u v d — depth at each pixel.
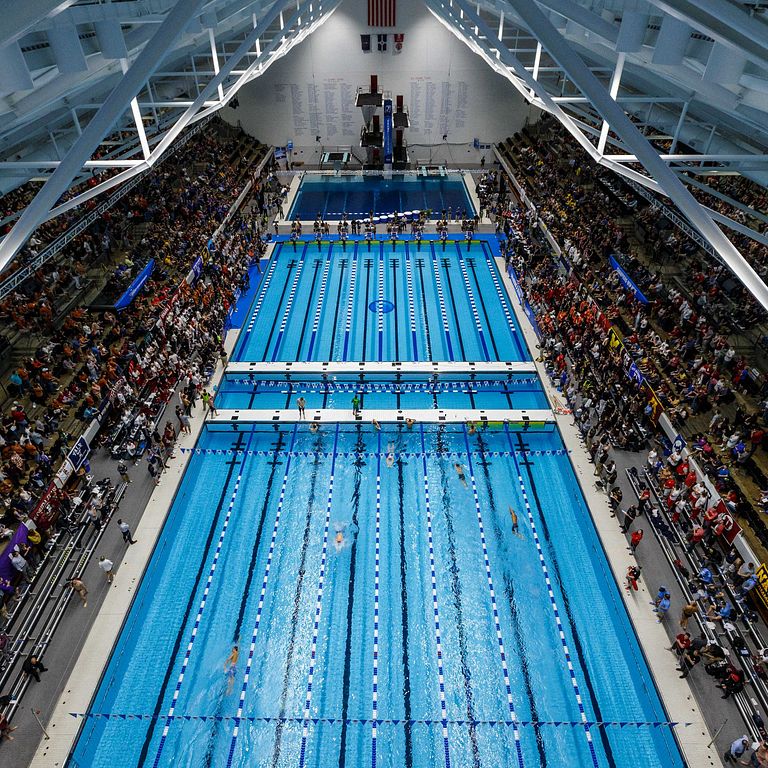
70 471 18.80
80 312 24.77
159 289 27.94
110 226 31.86
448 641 15.54
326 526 18.66
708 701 13.99
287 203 42.16
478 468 20.70
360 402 23.80
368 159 49.66
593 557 17.70
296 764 13.17
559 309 28.16
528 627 15.87
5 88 8.94
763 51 6.75
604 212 34.69
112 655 15.04
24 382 21.11
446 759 13.26
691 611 14.95
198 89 32.22
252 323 28.84
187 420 21.48
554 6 10.85
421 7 44.06
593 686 14.62
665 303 26.02
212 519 18.89
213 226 34.88
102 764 13.11
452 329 28.36
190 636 15.65
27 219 7.49
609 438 21.00
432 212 40.88
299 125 49.75
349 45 45.69
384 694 14.44
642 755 13.34
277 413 22.67
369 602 16.45
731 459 18.77
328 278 32.84
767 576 15.04
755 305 23.92
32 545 16.55
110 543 17.62
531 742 13.55
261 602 16.47
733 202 22.25
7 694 13.91
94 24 11.73
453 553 17.81
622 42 11.12
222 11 23.38
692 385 21.16
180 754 13.30
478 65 46.41
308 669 14.94
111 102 7.53
